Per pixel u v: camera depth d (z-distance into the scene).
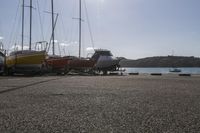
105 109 6.94
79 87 13.67
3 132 4.59
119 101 8.44
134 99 8.91
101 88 13.12
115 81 19.12
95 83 16.91
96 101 8.45
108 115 6.12
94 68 37.72
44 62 31.70
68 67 34.81
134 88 13.14
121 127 4.95
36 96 9.73
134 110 6.78
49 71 33.59
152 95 10.09
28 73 31.72
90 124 5.20
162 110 6.77
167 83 16.97
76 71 36.59
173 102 8.19
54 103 8.00
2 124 5.18
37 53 30.92
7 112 6.48
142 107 7.24
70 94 10.41
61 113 6.37
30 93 10.70
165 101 8.41
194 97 9.44
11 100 8.62
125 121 5.47
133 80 20.59
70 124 5.20
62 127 4.95
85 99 8.92
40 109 6.93
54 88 13.05
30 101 8.40
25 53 30.58
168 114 6.22
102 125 5.12
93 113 6.38
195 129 4.78
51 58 34.28
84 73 36.59
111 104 7.80
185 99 8.90
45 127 4.95
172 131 4.65
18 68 30.66
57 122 5.37
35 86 14.20
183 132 4.58
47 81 18.78
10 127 4.94
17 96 9.70
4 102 8.16
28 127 4.94
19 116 5.98
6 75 31.00
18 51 30.81
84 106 7.43
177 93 10.80
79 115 6.12
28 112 6.49
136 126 5.02
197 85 15.15
